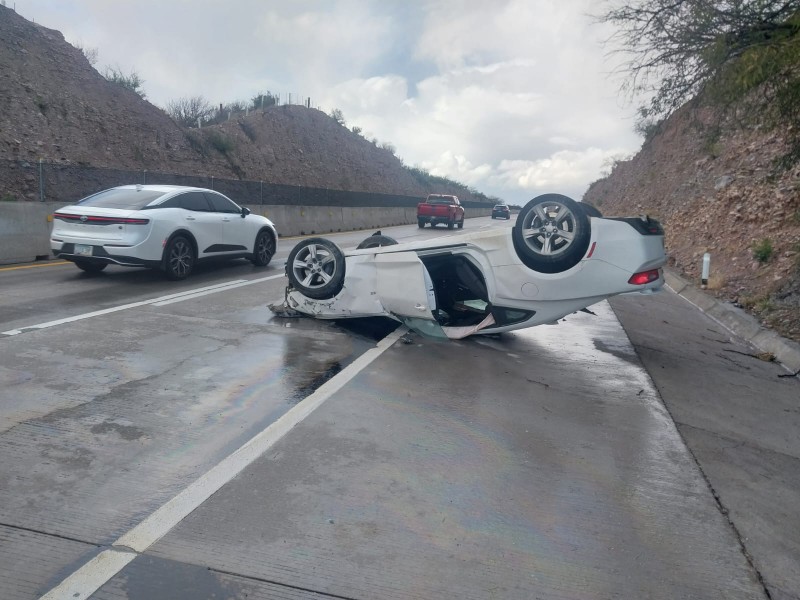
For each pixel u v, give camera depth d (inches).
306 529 140.3
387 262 312.0
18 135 920.3
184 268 450.3
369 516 147.3
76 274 458.6
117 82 1282.0
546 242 281.6
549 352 311.1
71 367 240.1
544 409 226.8
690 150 1077.8
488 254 294.4
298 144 1852.9
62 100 1043.9
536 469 177.5
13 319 309.4
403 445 187.0
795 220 503.8
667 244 808.9
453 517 149.3
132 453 171.9
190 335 298.5
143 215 417.1
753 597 128.0
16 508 142.2
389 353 288.4
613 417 224.4
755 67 297.7
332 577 124.9
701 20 323.3
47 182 731.4
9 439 175.8
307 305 335.3
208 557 128.4
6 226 516.1
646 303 493.4
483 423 208.5
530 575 129.4
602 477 175.9
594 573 131.6
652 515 157.2
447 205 1376.7
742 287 506.3
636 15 347.3
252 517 143.7
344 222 1233.4
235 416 202.2
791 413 248.7
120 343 277.6
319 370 255.4
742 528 154.9
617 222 275.9
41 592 115.4
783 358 334.3
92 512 142.3
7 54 1013.8
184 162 1237.7
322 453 178.2
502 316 298.4
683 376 286.8
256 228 530.9
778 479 185.9
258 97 2005.4
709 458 196.1
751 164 752.3
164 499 149.5
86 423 189.6
